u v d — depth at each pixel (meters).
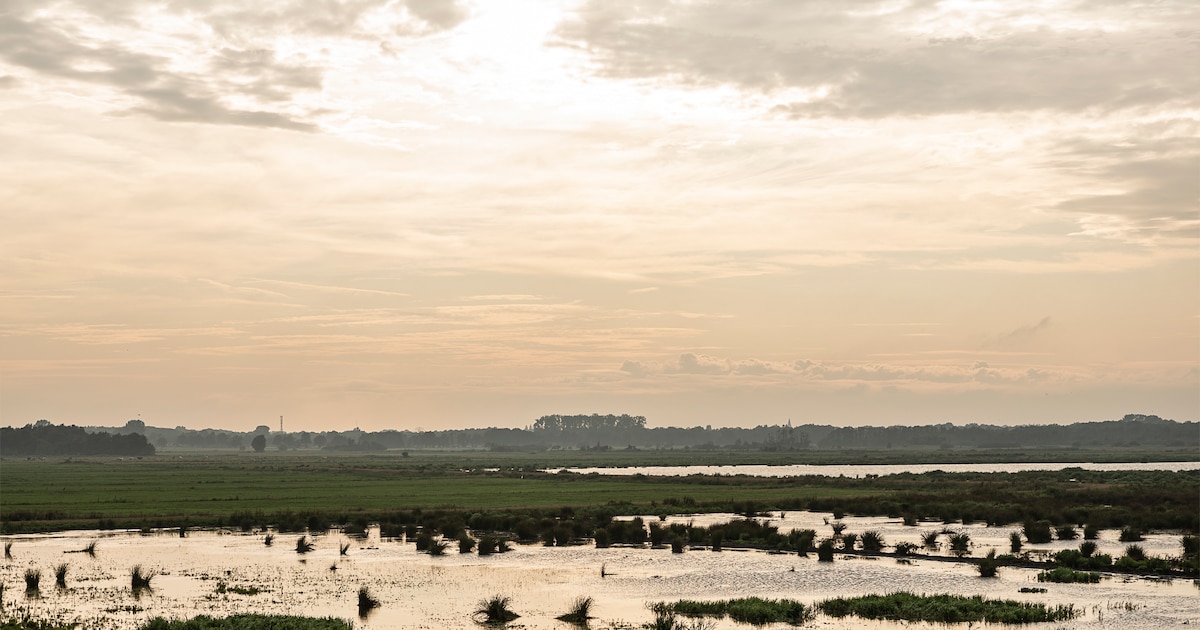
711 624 43.72
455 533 79.94
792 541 70.44
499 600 46.81
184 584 54.88
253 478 180.12
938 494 119.31
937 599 47.22
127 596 50.66
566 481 170.00
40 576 56.53
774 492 133.88
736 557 66.19
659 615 44.81
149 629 39.84
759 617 44.53
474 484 157.75
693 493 131.75
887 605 45.75
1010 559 62.31
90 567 62.19
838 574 57.91
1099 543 72.88
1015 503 103.00
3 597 49.81
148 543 76.75
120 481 166.75
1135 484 136.75
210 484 156.38
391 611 46.88
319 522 86.56
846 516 97.69
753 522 80.88
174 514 98.25
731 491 136.62
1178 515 85.44
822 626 43.31
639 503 112.12
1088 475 171.25
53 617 44.47
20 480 170.62
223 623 40.88
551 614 46.12
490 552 69.19
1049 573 56.09
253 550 72.06
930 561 63.25
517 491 136.50
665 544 73.62
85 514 98.62
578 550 71.25
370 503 112.44
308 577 57.88
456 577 57.97
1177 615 44.88
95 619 44.03
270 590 52.88
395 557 67.88
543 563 64.12
